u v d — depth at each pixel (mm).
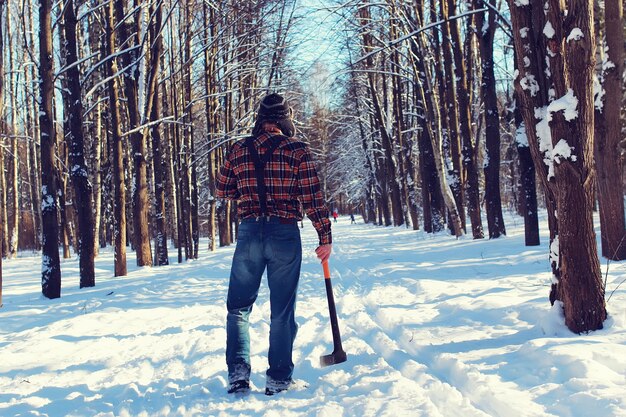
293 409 3361
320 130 57281
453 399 3324
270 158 3938
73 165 13078
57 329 7082
